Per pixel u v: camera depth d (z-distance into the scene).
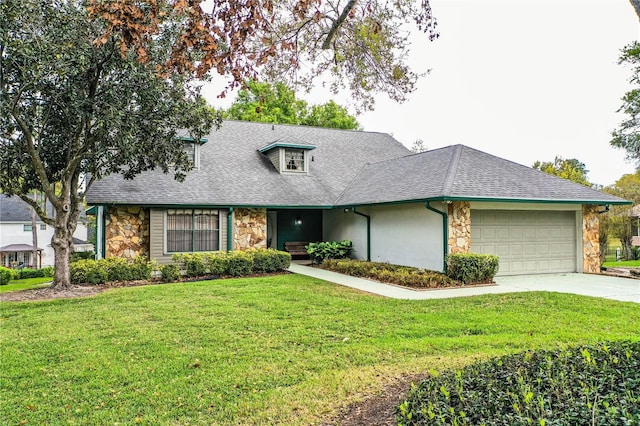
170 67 4.74
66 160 11.17
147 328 6.66
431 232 12.45
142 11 4.16
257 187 16.22
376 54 6.91
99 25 8.66
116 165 11.50
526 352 4.25
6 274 20.42
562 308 7.95
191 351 5.54
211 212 14.84
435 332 6.44
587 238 13.63
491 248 12.66
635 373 3.28
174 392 4.27
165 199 13.84
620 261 21.58
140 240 14.02
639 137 21.08
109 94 9.69
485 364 3.90
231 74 4.79
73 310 8.05
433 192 11.69
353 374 4.64
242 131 19.98
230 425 3.61
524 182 12.99
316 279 12.01
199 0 4.16
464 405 2.99
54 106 10.08
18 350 5.62
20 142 10.18
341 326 6.76
